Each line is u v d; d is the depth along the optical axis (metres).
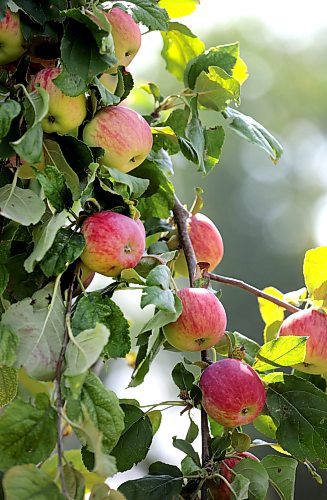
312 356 2.15
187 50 2.31
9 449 1.85
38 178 1.94
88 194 1.96
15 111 1.92
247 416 2.06
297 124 7.13
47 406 1.86
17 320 1.92
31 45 2.01
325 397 2.09
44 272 1.93
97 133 2.02
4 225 1.99
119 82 2.05
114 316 1.94
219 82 2.17
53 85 1.98
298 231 6.73
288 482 2.13
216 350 2.13
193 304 2.04
